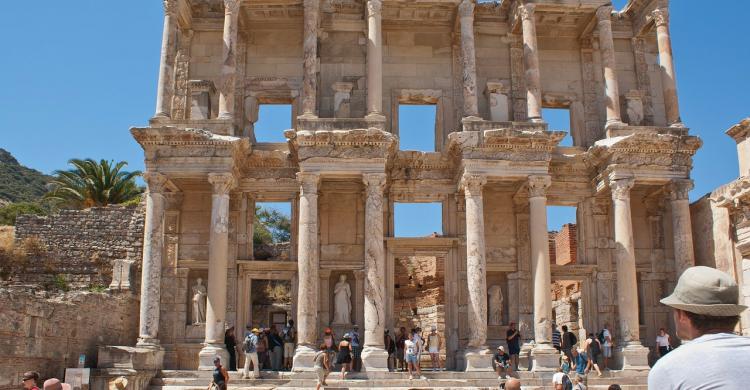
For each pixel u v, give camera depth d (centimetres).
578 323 4591
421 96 3681
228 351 3141
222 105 3350
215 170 3203
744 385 402
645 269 3569
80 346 2788
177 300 3438
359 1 3678
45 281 3819
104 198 5325
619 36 3828
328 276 3491
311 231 3147
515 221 3594
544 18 3700
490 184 3494
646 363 3128
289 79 3672
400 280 5031
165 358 3328
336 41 3703
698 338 446
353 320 3475
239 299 3422
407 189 3559
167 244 3488
